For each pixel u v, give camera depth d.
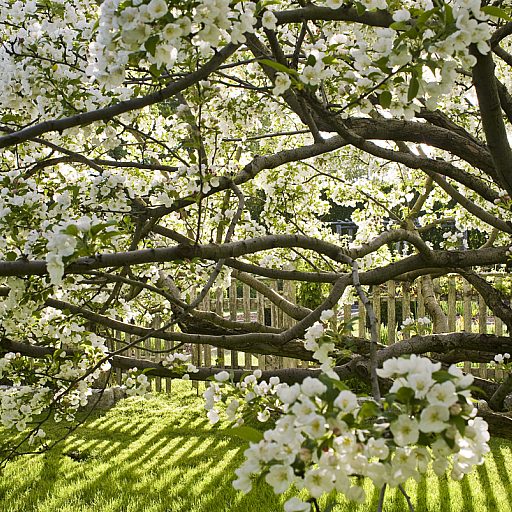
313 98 2.02
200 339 3.11
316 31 3.02
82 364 3.10
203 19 1.39
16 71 2.41
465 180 3.49
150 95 1.85
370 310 1.78
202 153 2.39
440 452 1.10
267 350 3.82
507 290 4.22
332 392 1.09
